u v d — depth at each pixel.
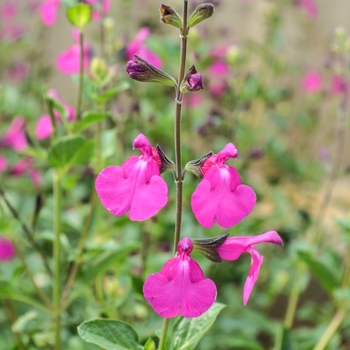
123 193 0.24
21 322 0.33
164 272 0.23
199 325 0.26
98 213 0.37
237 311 0.46
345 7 0.76
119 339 0.26
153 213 0.23
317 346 0.36
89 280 0.33
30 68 0.67
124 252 0.33
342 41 0.41
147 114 0.52
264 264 0.55
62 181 0.36
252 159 0.50
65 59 0.36
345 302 0.35
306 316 0.48
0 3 0.76
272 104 0.61
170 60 0.48
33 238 0.34
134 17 0.63
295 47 0.75
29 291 0.41
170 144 0.52
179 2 0.61
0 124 0.54
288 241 0.52
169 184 0.43
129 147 0.50
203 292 0.23
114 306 0.34
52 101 0.32
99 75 0.34
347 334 0.44
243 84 0.53
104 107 0.43
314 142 0.72
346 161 0.80
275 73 0.65
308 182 0.66
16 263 0.40
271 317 0.55
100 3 0.35
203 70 0.50
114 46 0.41
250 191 0.23
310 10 0.67
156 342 0.27
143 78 0.24
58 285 0.33
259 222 0.42
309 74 0.64
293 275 0.51
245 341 0.36
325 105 0.74
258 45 0.65
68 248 0.33
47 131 0.38
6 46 0.61
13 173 0.46
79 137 0.31
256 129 0.60
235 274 0.52
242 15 0.76
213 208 0.23
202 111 0.57
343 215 0.67
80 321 0.34
